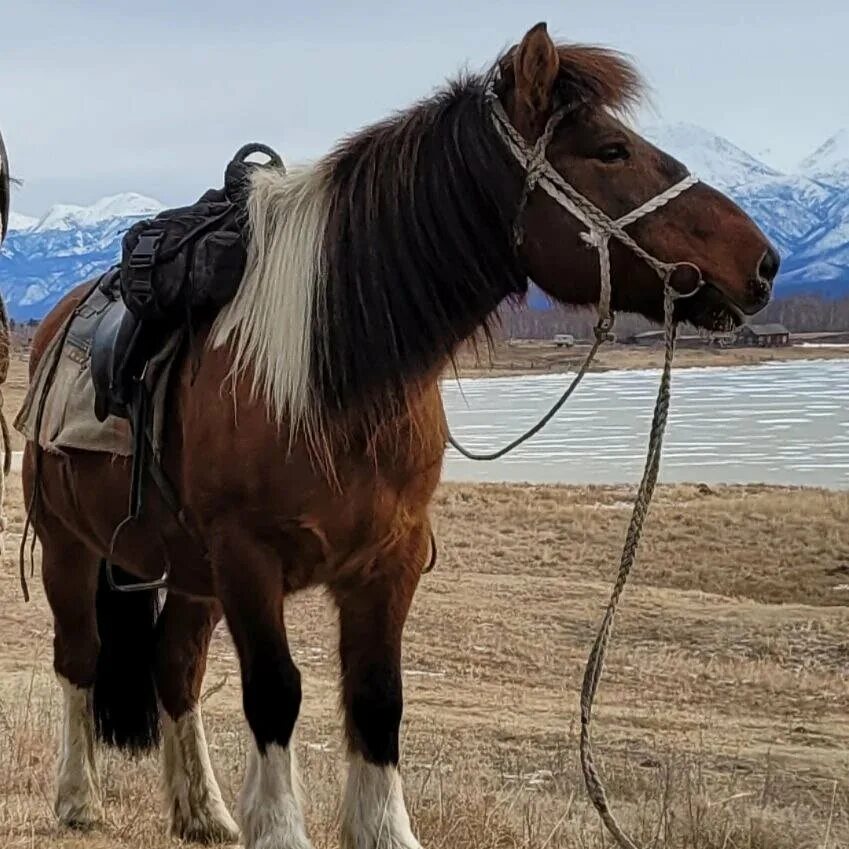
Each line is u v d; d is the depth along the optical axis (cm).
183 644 361
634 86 284
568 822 420
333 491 284
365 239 287
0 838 338
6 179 364
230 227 310
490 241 284
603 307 273
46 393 363
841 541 1537
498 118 281
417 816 379
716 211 271
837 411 3978
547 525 1678
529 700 827
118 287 355
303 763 512
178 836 353
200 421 294
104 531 343
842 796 584
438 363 288
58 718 545
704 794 483
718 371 6538
